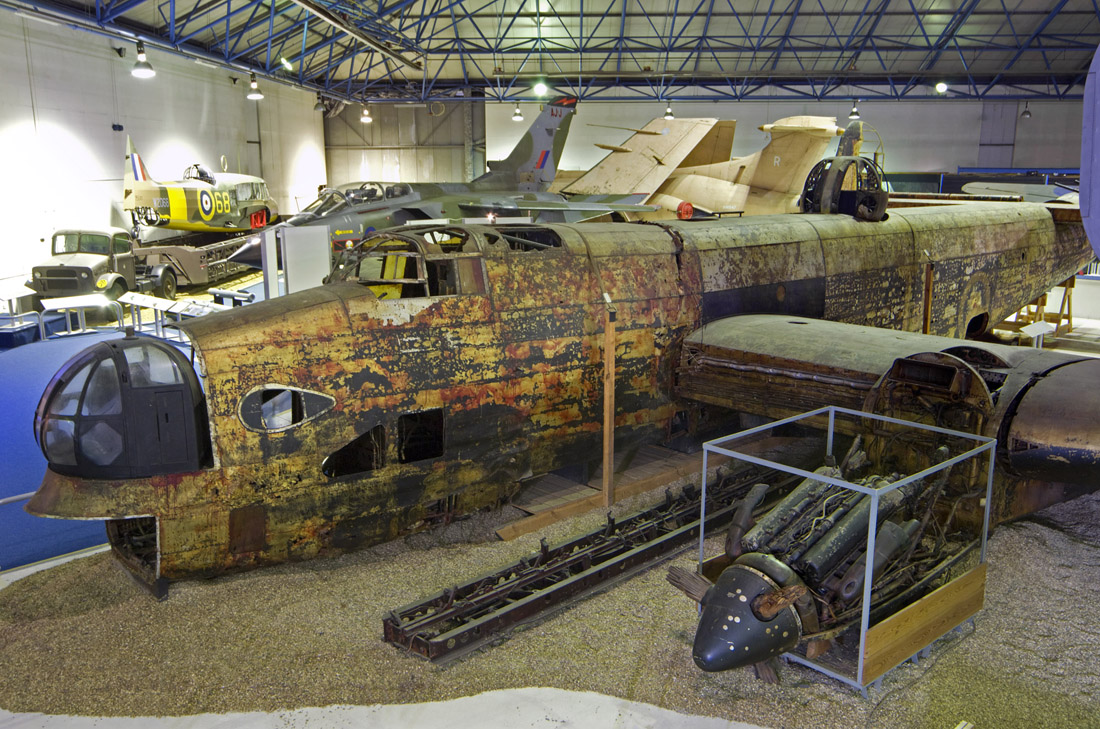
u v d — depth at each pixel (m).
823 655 5.05
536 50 32.12
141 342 5.55
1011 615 5.63
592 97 35.94
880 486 5.36
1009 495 6.54
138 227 21.59
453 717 4.51
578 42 31.69
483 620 5.23
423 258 6.45
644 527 6.63
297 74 30.53
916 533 5.28
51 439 5.44
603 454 7.29
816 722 4.45
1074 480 5.95
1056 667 4.99
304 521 5.86
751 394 7.27
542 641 5.30
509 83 35.44
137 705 4.64
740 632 4.39
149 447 5.37
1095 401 5.82
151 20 20.70
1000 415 6.04
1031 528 7.11
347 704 4.64
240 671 4.95
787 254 8.82
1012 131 34.88
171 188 21.12
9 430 10.25
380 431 6.13
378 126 38.84
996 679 4.86
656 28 30.52
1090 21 29.16
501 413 6.57
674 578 5.07
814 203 10.51
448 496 6.47
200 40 23.44
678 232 8.05
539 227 7.45
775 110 35.72
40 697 4.71
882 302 9.98
